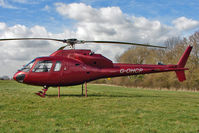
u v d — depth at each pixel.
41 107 8.77
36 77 12.41
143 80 44.19
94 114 7.60
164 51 48.75
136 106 9.76
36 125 5.89
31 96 12.41
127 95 15.59
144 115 7.68
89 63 13.45
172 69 15.53
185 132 5.59
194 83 34.72
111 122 6.46
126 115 7.55
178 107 9.98
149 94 17.67
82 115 7.40
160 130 5.70
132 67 14.53
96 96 13.76
